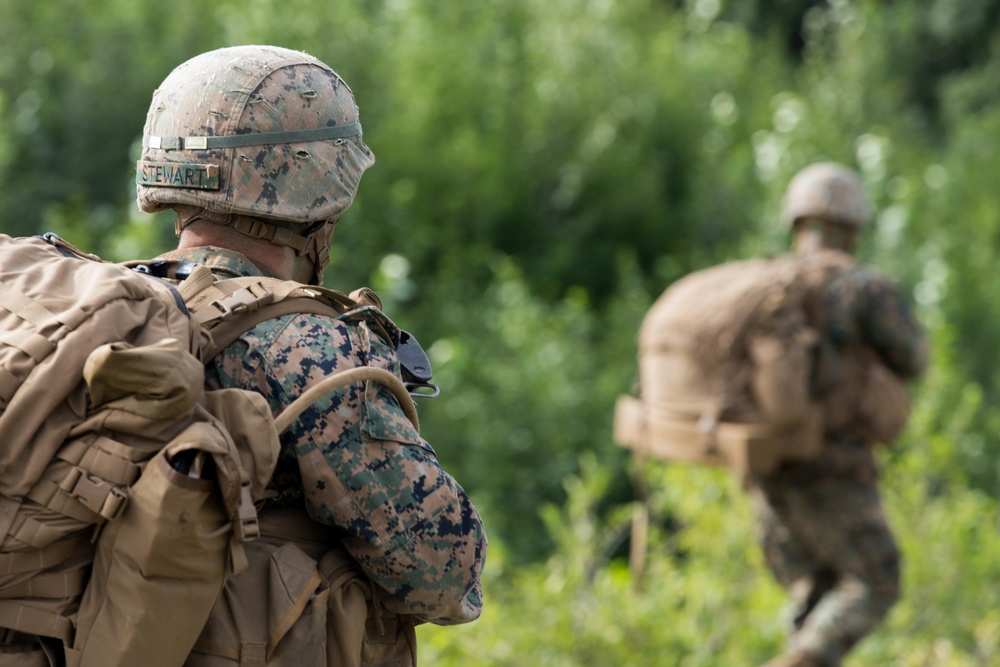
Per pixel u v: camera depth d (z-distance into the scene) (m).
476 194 27.98
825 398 11.80
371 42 28.16
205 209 4.55
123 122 25.22
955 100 47.25
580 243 29.70
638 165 30.98
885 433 11.91
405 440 4.34
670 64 33.84
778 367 11.55
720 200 30.75
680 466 14.79
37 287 4.07
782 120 30.78
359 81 27.06
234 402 4.05
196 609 3.92
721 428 11.77
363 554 4.36
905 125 39.75
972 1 50.66
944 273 26.92
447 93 29.28
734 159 31.42
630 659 11.45
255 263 4.59
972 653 13.53
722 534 14.27
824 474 11.91
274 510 4.41
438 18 33.16
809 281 11.92
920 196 31.39
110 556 3.90
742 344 11.81
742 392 11.84
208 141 4.46
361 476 4.25
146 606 3.85
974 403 16.67
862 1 49.81
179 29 26.14
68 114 25.08
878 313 11.80
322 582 4.39
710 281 12.45
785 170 29.31
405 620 4.79
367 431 4.25
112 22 26.45
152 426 3.86
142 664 3.90
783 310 11.81
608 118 30.83
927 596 13.73
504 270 25.02
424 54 29.53
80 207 23.11
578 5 35.44
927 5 52.81
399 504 4.30
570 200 29.34
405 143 27.47
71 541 3.97
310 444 4.22
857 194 12.57
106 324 3.94
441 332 24.34
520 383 22.28
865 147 28.92
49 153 24.92
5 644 4.04
